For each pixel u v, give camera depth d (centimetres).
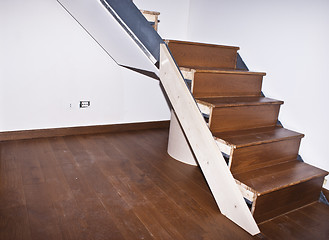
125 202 197
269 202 182
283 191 188
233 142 188
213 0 337
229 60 275
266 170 204
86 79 327
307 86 229
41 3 284
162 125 397
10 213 173
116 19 194
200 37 366
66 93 320
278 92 254
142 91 369
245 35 288
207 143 185
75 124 334
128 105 364
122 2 195
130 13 199
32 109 305
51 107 315
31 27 285
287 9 242
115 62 339
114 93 350
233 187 176
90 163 257
